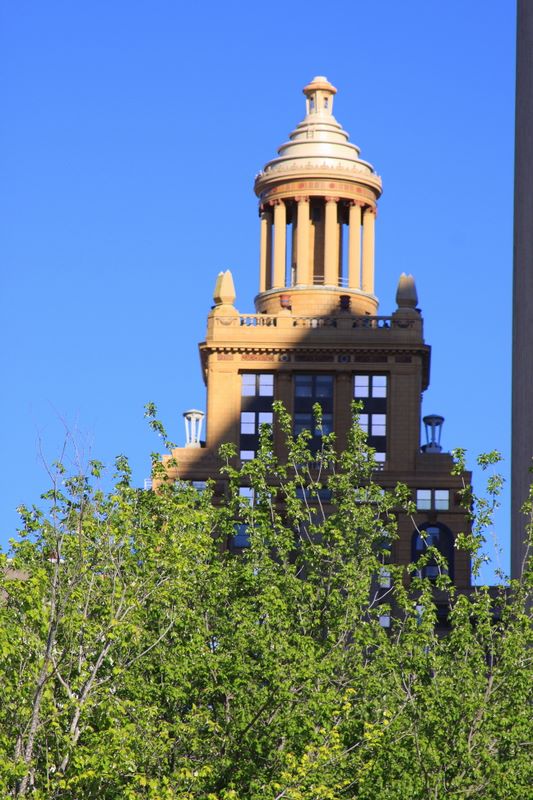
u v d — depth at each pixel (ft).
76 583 406.00
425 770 436.76
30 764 382.42
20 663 393.29
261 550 502.38
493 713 447.01
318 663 450.71
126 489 466.70
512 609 476.13
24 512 444.55
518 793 433.89
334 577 496.23
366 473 535.19
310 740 439.63
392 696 450.71
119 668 406.00
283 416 542.98
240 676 449.06
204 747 442.09
